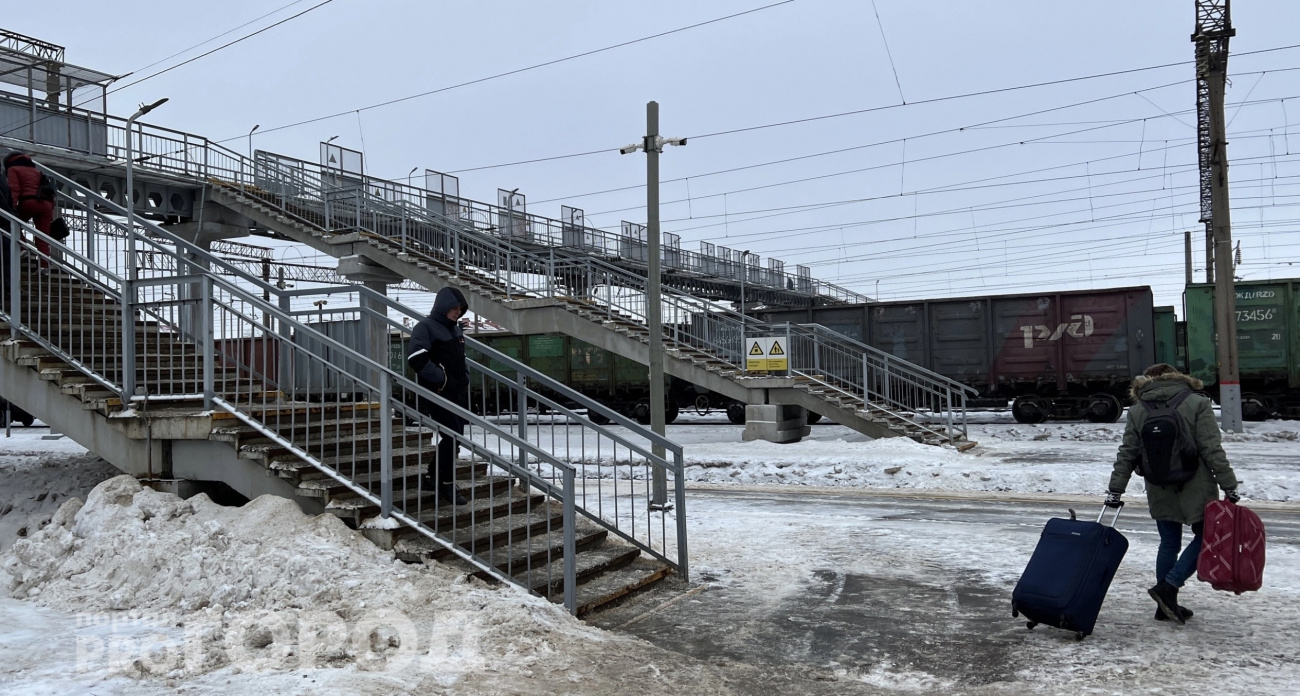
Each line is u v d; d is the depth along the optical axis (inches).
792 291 1817.2
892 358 723.4
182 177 915.4
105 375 319.6
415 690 170.9
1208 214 1119.6
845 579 285.7
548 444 727.7
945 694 183.8
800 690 187.2
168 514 266.7
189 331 344.5
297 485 268.5
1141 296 842.2
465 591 227.0
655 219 424.5
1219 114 723.4
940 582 280.2
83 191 425.1
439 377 272.1
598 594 250.4
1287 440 669.3
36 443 548.1
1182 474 217.9
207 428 282.8
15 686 168.7
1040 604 215.5
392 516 256.8
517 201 1246.9
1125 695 178.7
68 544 264.2
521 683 179.8
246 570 232.7
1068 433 746.8
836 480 541.3
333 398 329.7
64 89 839.1
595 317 774.5
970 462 567.5
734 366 761.6
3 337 335.0
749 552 327.0
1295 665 194.4
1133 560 304.2
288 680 172.1
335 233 903.7
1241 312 846.5
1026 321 882.8
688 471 585.3
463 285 827.4
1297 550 315.6
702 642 221.1
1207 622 228.5
